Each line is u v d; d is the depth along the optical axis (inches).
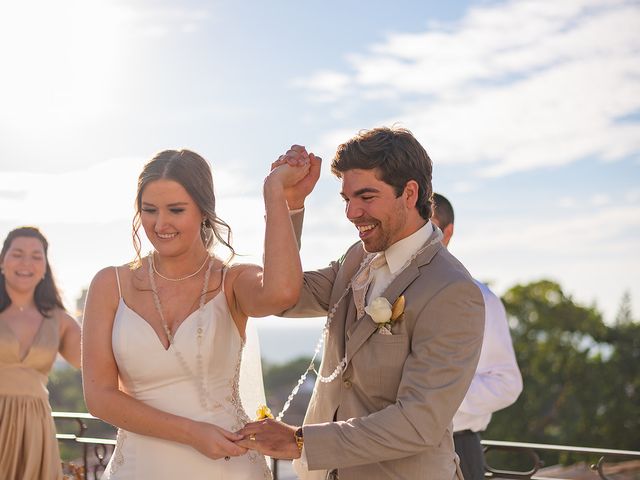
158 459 106.1
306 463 99.3
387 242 105.5
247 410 116.6
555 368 877.8
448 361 99.7
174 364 106.9
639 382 858.1
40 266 180.4
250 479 110.0
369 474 104.7
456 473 108.3
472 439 141.2
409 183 104.6
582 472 391.9
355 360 105.3
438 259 105.2
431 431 98.8
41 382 179.0
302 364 1772.9
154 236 105.5
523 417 850.8
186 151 107.5
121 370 108.2
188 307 109.3
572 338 901.2
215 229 109.2
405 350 102.6
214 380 109.0
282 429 101.0
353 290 108.9
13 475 171.6
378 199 103.7
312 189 113.7
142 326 107.0
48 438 176.7
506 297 947.3
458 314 101.0
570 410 856.3
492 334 144.2
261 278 108.2
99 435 788.0
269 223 105.5
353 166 104.3
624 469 392.5
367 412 105.0
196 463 106.3
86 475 180.4
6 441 171.6
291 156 111.1
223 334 109.7
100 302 108.7
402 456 99.6
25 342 176.6
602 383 858.1
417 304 102.2
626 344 880.3
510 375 143.0
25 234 181.2
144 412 103.8
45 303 182.1
